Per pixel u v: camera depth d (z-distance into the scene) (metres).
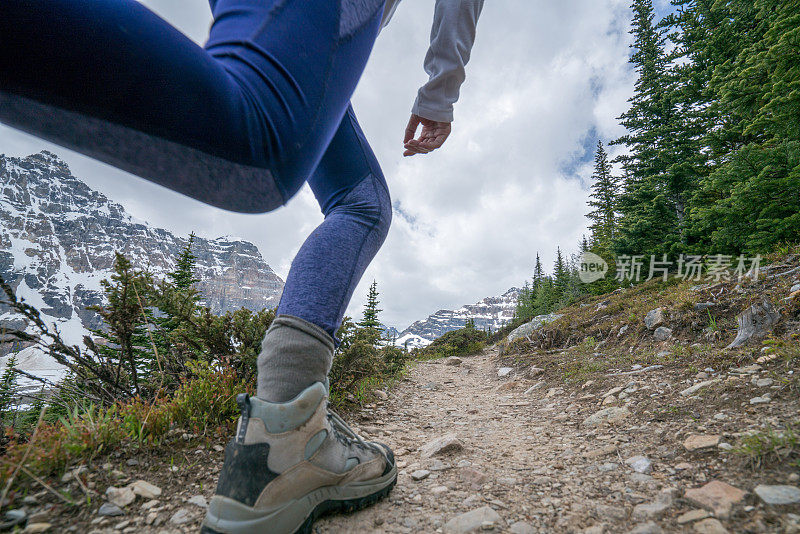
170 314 2.69
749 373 2.51
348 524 1.25
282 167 0.71
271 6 0.67
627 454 1.74
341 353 3.55
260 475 1.03
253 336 2.72
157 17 0.49
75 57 0.41
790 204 7.60
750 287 5.00
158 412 1.96
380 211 1.28
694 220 11.82
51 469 1.43
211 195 0.67
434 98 1.38
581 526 1.15
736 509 1.06
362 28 0.84
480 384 6.45
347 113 1.28
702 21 14.38
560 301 35.78
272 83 0.62
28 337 2.09
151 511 1.28
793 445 1.32
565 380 4.65
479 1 1.29
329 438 1.21
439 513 1.33
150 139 0.52
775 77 7.36
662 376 3.32
